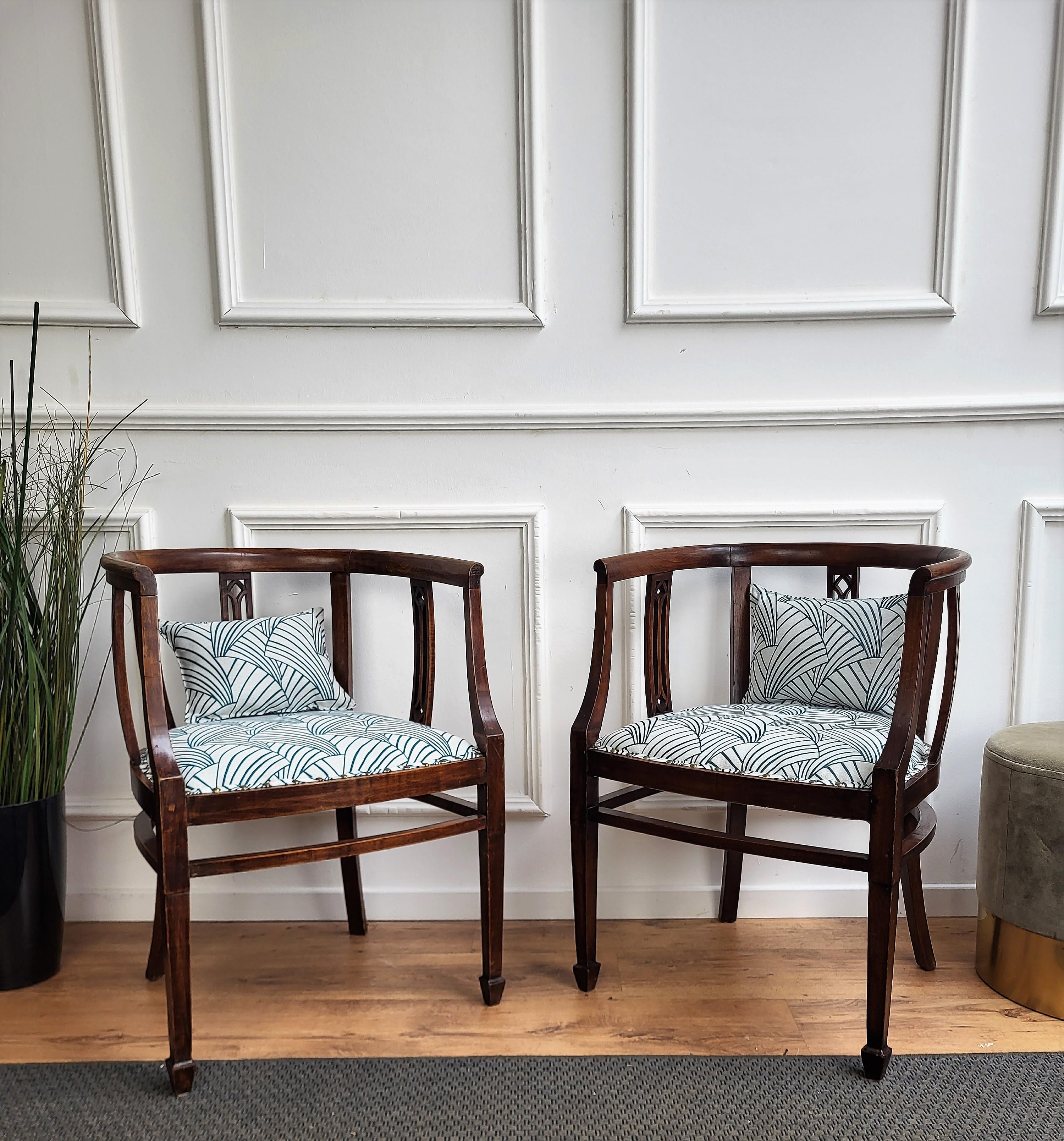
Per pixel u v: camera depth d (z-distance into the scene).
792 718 1.42
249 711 1.46
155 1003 1.45
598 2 1.61
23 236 1.65
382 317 1.66
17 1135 1.13
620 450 1.71
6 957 1.48
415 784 1.31
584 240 1.67
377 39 1.62
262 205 1.66
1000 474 1.69
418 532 1.72
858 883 1.75
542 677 1.73
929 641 1.38
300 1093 1.21
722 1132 1.13
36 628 1.51
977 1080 1.23
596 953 1.51
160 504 1.71
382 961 1.59
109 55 1.60
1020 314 1.67
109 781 1.75
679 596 1.73
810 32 1.62
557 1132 1.13
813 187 1.65
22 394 1.68
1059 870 1.36
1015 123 1.62
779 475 1.71
